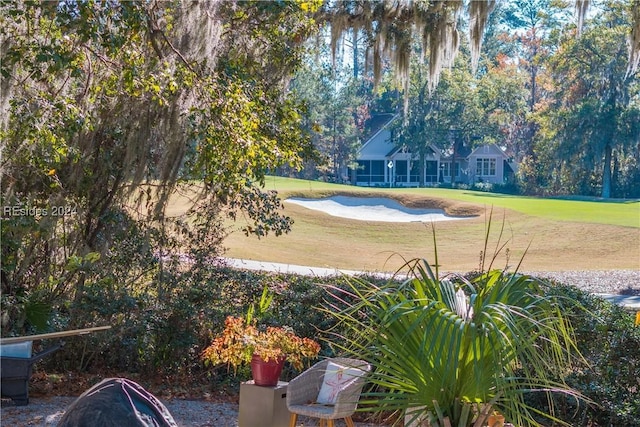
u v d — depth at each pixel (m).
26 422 6.74
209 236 10.45
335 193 38.75
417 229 33.44
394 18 15.11
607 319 7.10
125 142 9.18
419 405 4.00
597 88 55.03
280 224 10.32
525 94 65.69
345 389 5.65
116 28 8.29
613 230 31.19
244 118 8.78
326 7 14.95
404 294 4.25
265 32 10.52
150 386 8.28
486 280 4.14
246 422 6.41
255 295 8.90
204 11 9.05
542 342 5.46
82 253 9.11
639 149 56.41
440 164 70.69
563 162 56.22
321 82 59.12
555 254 27.94
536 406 6.79
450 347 3.67
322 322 8.27
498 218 34.78
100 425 2.59
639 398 6.74
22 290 8.83
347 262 25.50
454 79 61.34
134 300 8.53
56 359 8.66
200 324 8.67
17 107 7.49
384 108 72.88
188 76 8.41
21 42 7.32
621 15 54.00
